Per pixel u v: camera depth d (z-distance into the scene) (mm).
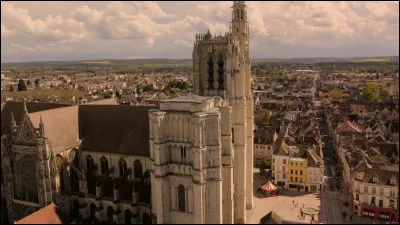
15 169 110688
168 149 87000
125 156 106562
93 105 117625
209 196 85812
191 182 85438
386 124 197875
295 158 152250
